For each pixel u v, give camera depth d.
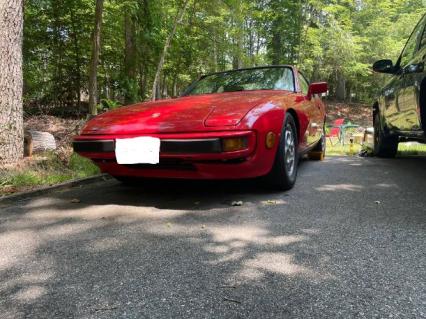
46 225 2.57
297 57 18.75
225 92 3.85
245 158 2.72
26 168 4.37
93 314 1.43
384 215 2.54
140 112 3.13
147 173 3.00
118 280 1.71
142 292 1.59
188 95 4.10
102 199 3.27
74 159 4.58
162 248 2.08
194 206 2.93
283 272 1.73
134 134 2.87
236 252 1.98
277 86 4.04
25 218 2.74
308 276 1.68
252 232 2.28
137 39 10.09
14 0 4.72
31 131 5.77
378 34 23.02
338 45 19.67
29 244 2.21
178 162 2.80
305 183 3.71
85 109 10.98
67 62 10.79
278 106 3.11
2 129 4.59
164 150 2.75
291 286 1.59
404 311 1.39
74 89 11.08
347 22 20.86
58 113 10.43
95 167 4.44
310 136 4.34
